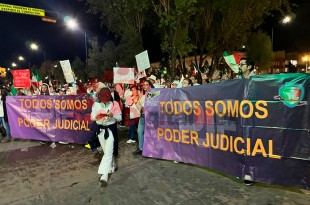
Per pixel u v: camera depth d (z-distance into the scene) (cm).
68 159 682
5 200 461
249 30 2416
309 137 409
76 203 439
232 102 488
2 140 937
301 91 414
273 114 439
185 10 1577
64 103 823
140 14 1959
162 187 483
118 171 573
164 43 1702
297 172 421
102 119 521
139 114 702
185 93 572
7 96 912
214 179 508
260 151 454
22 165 648
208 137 537
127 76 864
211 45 2205
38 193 484
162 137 624
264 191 449
